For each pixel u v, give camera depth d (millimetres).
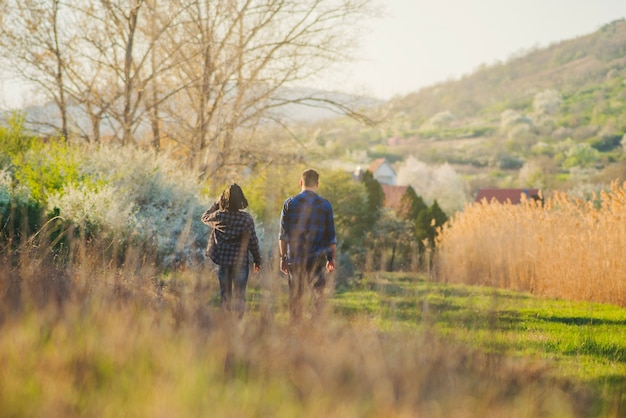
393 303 6066
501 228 19062
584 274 13773
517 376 4434
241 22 27484
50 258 7781
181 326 4746
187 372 3760
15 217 10000
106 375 3834
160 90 27266
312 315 5656
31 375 3684
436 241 25266
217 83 26859
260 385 3758
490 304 5746
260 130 29438
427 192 109750
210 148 28203
